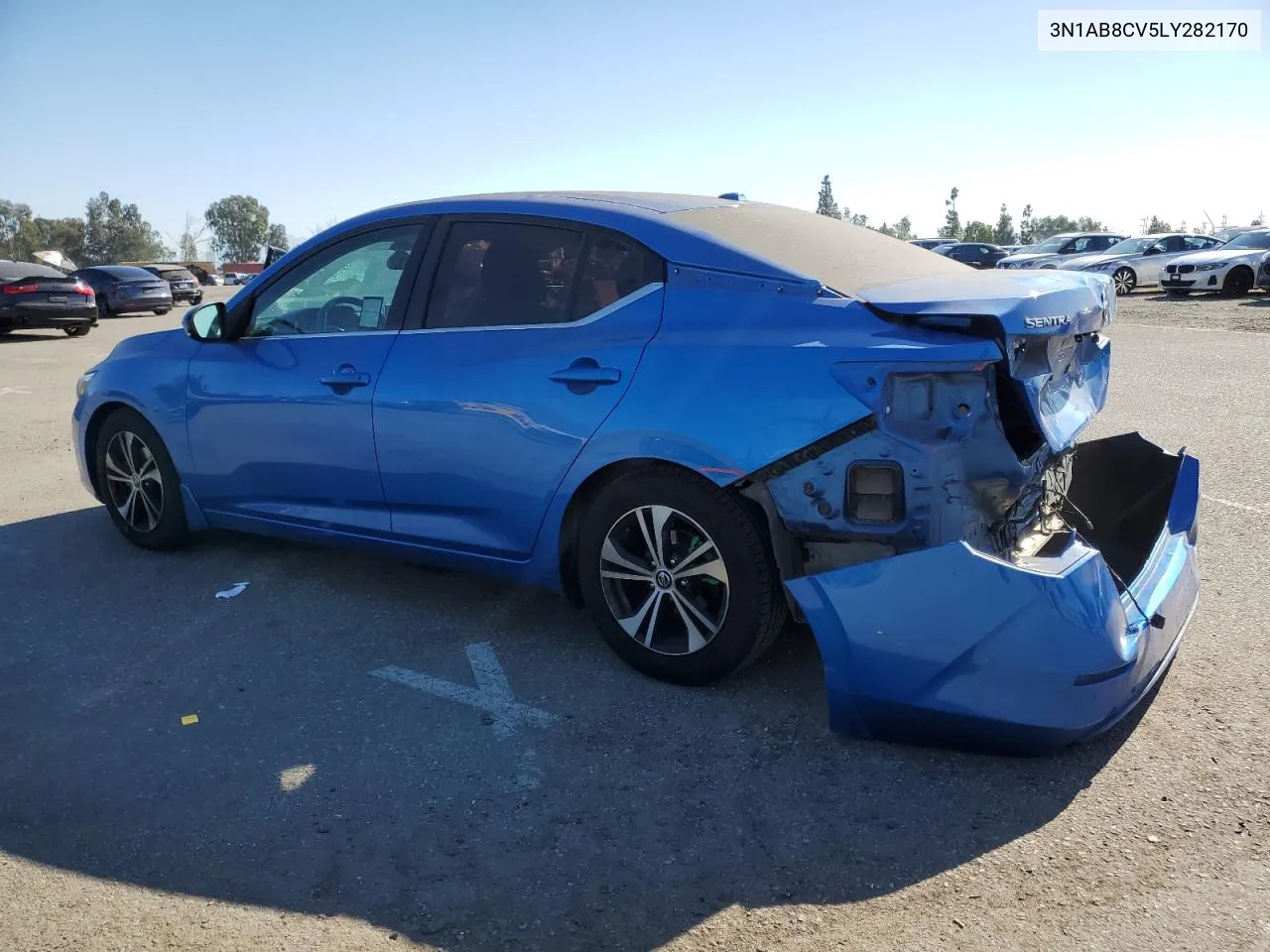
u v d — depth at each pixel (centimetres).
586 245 358
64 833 270
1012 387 292
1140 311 1852
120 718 335
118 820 276
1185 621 321
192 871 254
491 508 369
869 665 282
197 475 465
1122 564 354
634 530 346
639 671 357
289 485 432
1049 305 298
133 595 448
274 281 441
